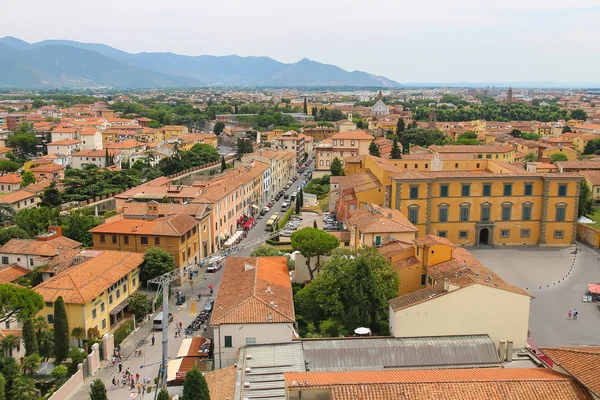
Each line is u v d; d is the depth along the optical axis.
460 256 102.38
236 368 75.88
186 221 135.50
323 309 95.38
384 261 98.88
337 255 101.12
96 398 67.75
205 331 101.94
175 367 83.69
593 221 161.75
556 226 144.75
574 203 143.50
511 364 78.00
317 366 76.50
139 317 108.62
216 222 157.25
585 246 144.88
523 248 143.00
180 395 78.31
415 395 56.09
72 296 96.81
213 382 73.81
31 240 129.38
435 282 94.38
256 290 89.75
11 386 76.50
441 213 142.75
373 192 152.25
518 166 197.00
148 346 97.69
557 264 130.12
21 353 90.38
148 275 120.38
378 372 65.44
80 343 96.69
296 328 93.12
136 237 128.50
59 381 83.00
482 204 143.00
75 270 104.62
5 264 124.00
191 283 125.62
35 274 118.12
